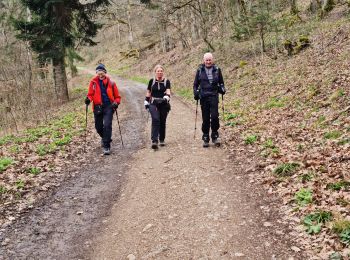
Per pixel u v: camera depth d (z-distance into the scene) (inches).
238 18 871.1
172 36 1716.3
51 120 674.8
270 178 261.1
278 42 808.9
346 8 777.6
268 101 501.4
